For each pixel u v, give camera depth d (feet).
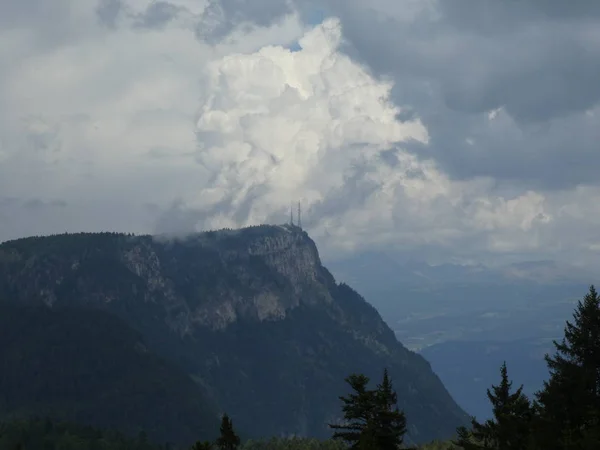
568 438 355.56
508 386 420.36
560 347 410.93
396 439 394.11
